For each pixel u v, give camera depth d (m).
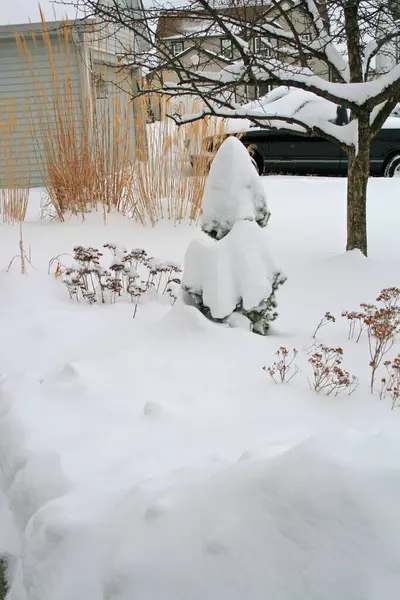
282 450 2.08
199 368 3.51
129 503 2.04
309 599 1.46
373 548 1.47
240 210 4.18
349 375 3.45
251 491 1.72
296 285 5.58
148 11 5.44
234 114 6.03
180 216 7.59
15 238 6.94
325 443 1.73
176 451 2.58
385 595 1.40
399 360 3.28
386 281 5.54
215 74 5.86
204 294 4.09
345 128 6.11
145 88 7.21
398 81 5.46
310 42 6.04
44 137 7.79
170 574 1.65
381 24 5.99
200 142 7.89
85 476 2.41
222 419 2.89
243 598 1.52
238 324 4.09
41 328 4.48
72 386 3.26
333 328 4.48
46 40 7.65
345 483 1.57
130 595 1.67
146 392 3.20
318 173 12.35
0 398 3.33
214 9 5.03
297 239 7.18
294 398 3.15
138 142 7.73
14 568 2.33
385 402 3.13
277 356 3.74
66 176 7.72
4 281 5.41
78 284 5.08
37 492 2.44
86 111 7.77
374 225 7.68
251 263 4.05
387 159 12.16
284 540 1.57
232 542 1.62
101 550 1.89
